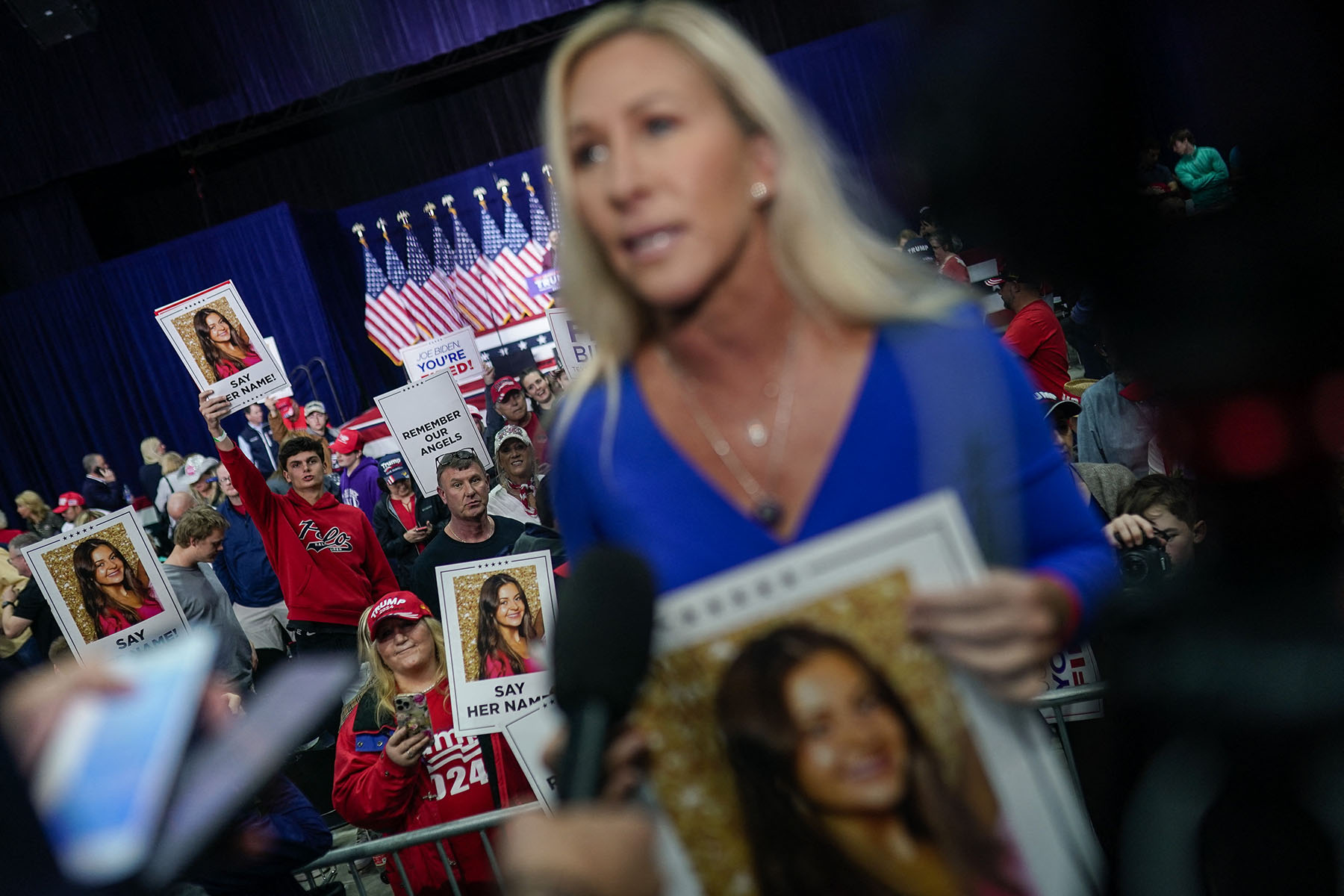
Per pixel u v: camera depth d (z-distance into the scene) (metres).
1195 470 0.67
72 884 0.62
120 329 12.15
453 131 13.48
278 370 5.36
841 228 0.86
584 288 0.92
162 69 11.66
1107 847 1.01
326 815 4.75
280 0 11.48
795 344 0.86
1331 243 0.53
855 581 0.80
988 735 0.79
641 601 0.78
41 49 11.62
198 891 1.20
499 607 2.87
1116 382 3.49
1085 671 2.29
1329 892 0.67
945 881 0.79
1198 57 0.51
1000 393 0.86
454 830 2.64
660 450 0.88
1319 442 0.62
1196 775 0.71
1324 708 0.67
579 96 0.85
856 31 11.06
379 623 2.97
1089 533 0.90
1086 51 0.52
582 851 0.64
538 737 2.27
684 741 0.81
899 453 0.84
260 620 6.48
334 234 12.54
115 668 0.74
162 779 0.66
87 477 11.18
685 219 0.83
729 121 0.85
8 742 0.66
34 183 11.99
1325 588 0.68
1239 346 0.59
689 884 0.81
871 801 0.79
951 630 0.78
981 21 0.53
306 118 12.81
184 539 5.18
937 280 0.90
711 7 0.87
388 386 12.62
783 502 0.84
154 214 13.85
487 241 12.10
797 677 0.80
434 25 11.48
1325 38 0.49
